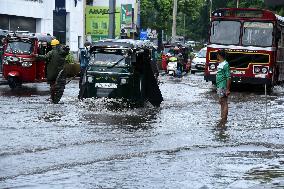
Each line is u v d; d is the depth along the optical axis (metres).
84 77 27.14
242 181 12.66
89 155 15.46
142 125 21.14
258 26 38.16
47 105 26.17
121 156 15.45
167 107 27.55
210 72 38.88
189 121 22.67
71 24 76.06
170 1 110.44
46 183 12.40
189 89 39.72
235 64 38.44
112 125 20.84
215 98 33.09
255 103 31.11
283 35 42.81
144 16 109.88
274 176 13.25
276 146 17.58
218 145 17.47
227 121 23.02
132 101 26.75
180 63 55.62
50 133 18.66
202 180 12.80
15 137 17.77
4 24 63.72
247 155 16.03
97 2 85.06
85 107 25.78
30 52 35.00
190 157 15.56
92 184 12.38
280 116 25.25
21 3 65.50
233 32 38.44
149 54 27.09
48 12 71.12
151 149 16.56
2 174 13.15
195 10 115.56
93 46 27.41
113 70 26.88
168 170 13.88
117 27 72.38
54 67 27.41
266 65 38.00
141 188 12.07
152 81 27.36
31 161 14.55
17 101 27.70
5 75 35.19
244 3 104.88
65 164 14.30
